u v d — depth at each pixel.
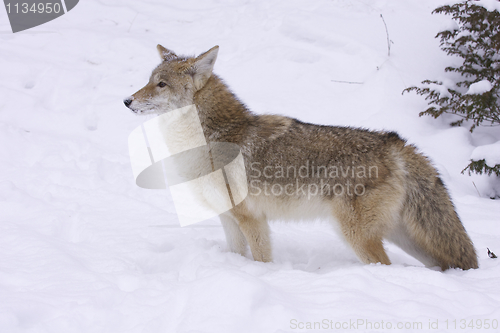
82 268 3.22
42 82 8.51
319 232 4.99
